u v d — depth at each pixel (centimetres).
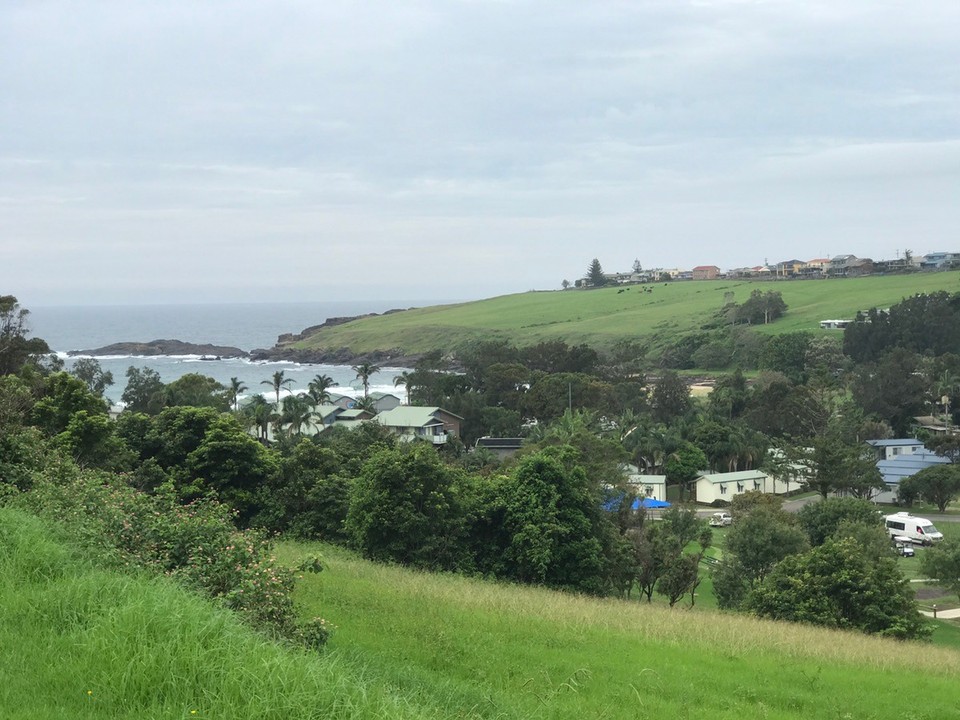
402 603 1733
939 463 7425
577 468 3219
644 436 7606
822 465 6938
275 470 3478
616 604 2377
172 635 745
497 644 1441
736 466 7994
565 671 1318
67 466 1841
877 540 4000
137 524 1148
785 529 3862
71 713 644
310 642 1027
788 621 2653
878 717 1292
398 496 2970
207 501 1345
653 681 1312
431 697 954
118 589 866
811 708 1305
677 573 3366
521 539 3030
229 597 975
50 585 888
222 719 648
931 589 4372
